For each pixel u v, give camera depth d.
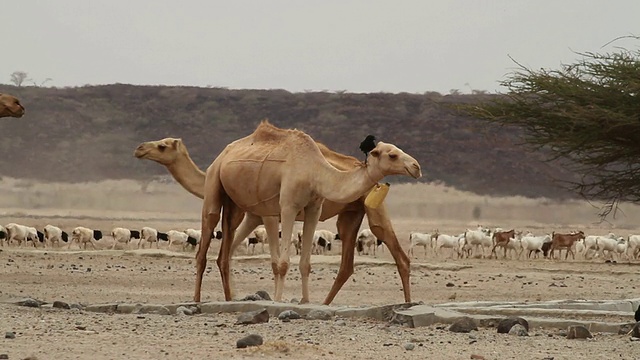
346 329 40.38
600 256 138.62
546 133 60.69
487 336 39.47
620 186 63.47
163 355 32.38
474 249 152.25
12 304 50.56
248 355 32.41
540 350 35.84
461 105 62.34
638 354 35.19
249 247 136.62
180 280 76.19
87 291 65.62
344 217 55.84
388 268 95.38
